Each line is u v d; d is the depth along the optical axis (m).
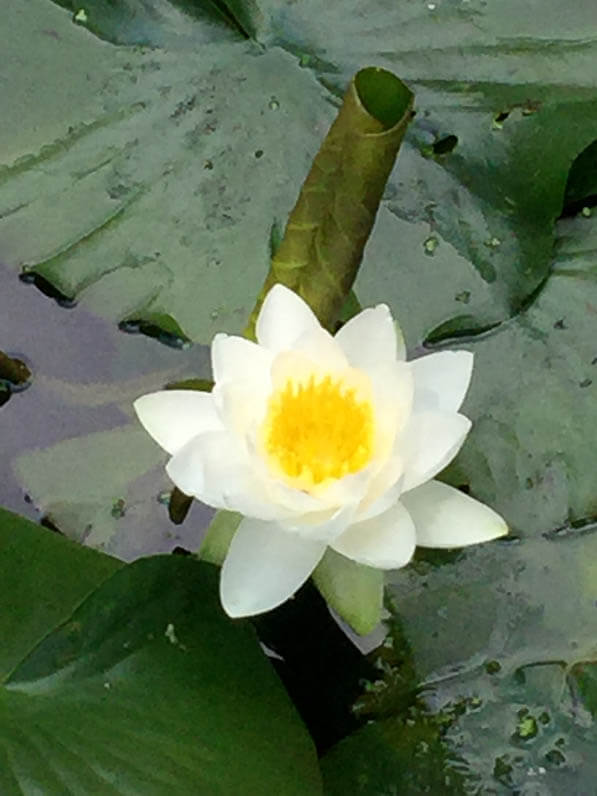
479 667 0.81
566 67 0.87
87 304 0.85
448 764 0.79
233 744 0.75
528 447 0.83
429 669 0.81
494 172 0.86
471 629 0.81
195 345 0.86
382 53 0.88
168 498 0.83
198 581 0.78
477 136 0.87
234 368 0.76
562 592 0.82
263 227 0.85
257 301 0.82
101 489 0.83
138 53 0.88
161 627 0.77
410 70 0.87
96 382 0.85
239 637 0.78
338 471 0.75
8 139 0.87
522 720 0.79
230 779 0.75
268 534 0.76
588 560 0.82
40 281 0.86
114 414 0.85
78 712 0.74
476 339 0.85
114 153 0.87
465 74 0.87
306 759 0.76
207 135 0.87
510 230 0.86
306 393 0.76
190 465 0.75
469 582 0.82
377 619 0.76
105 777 0.73
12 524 0.79
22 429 0.85
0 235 0.86
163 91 0.87
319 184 0.76
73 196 0.86
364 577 0.77
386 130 0.74
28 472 0.84
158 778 0.74
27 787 0.73
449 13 0.88
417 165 0.87
